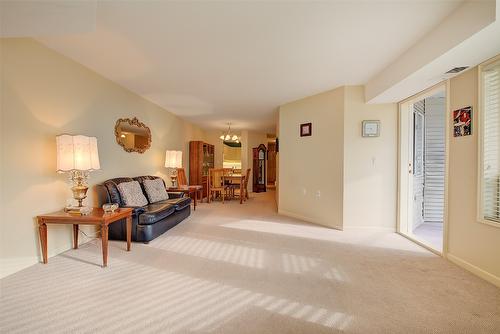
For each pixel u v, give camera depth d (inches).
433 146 174.4
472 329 62.8
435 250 117.9
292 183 200.4
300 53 112.1
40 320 65.4
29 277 89.7
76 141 105.8
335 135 163.6
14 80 94.0
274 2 76.6
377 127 153.9
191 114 249.0
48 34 84.1
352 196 157.8
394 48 106.8
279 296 78.1
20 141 96.3
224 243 131.0
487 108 92.0
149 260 106.7
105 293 79.1
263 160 394.9
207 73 137.3
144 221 129.2
